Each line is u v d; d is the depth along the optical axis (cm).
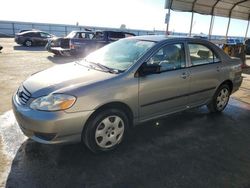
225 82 536
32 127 322
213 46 509
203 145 407
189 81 449
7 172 318
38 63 1239
